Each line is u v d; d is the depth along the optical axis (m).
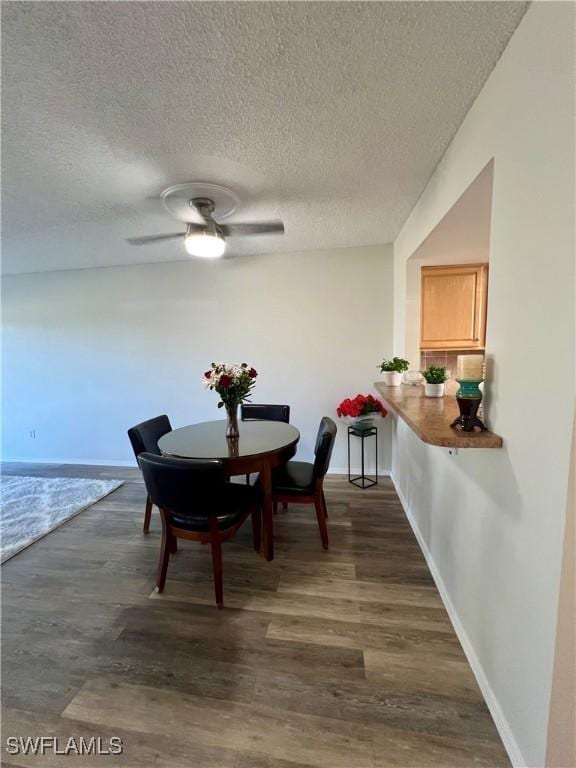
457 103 1.34
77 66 1.13
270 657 1.47
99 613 1.76
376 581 1.94
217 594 1.76
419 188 2.07
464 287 2.99
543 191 0.90
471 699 1.27
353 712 1.24
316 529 2.52
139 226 2.61
